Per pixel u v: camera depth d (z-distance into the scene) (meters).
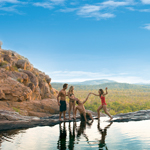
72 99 10.43
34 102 14.85
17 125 8.29
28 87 15.68
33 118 11.38
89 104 119.81
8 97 13.79
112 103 135.25
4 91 13.64
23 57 23.88
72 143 5.10
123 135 5.94
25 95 14.62
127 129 6.93
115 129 6.99
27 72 18.30
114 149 4.48
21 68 19.38
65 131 6.87
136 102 156.12
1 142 5.36
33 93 17.69
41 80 19.81
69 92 10.55
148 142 5.05
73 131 6.82
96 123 8.72
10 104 13.60
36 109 14.49
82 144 4.98
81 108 10.05
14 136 6.13
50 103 15.29
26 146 4.91
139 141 5.16
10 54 21.14
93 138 5.62
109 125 7.99
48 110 14.78
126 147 4.62
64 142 5.24
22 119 10.20
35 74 20.33
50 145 4.95
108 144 4.91
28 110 14.05
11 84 14.65
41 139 5.65
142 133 6.17
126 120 9.34
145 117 9.98
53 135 6.20
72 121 9.64
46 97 19.59
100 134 6.17
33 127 7.91
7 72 16.08
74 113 10.49
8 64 17.17
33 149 4.62
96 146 4.76
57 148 4.67
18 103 14.03
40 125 8.41
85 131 6.75
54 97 20.27
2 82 14.46
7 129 7.48
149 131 6.48
